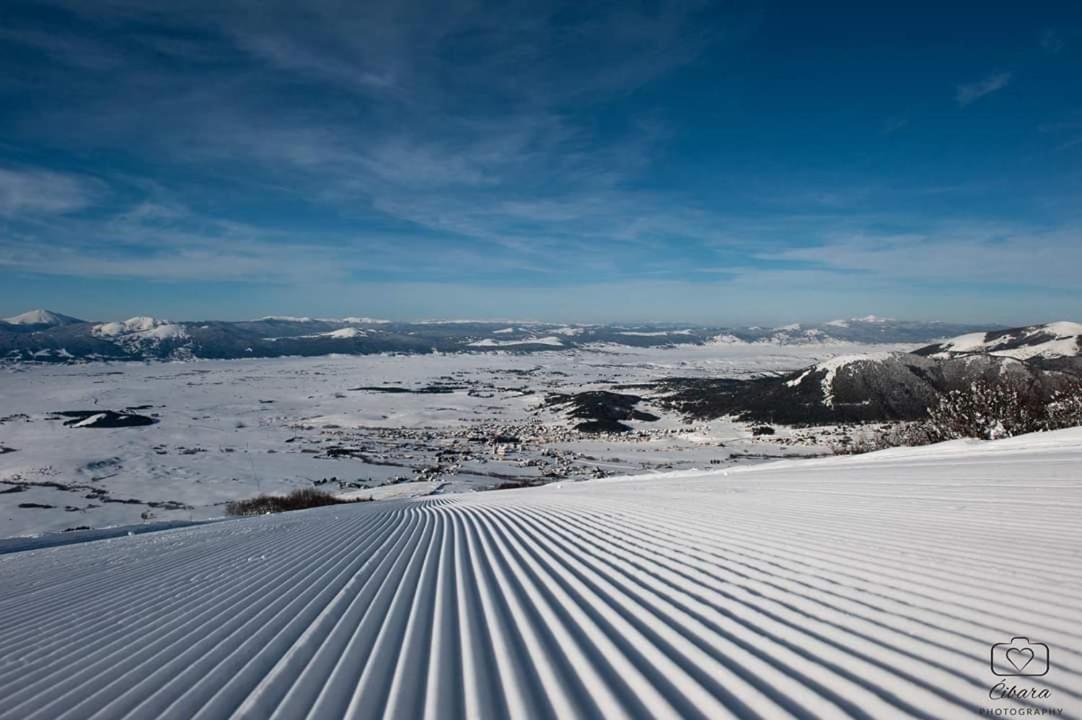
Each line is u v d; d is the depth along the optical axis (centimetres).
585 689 305
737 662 322
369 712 293
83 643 438
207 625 470
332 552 830
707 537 716
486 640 395
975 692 266
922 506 775
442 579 599
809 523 740
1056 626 330
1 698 338
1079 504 676
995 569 448
